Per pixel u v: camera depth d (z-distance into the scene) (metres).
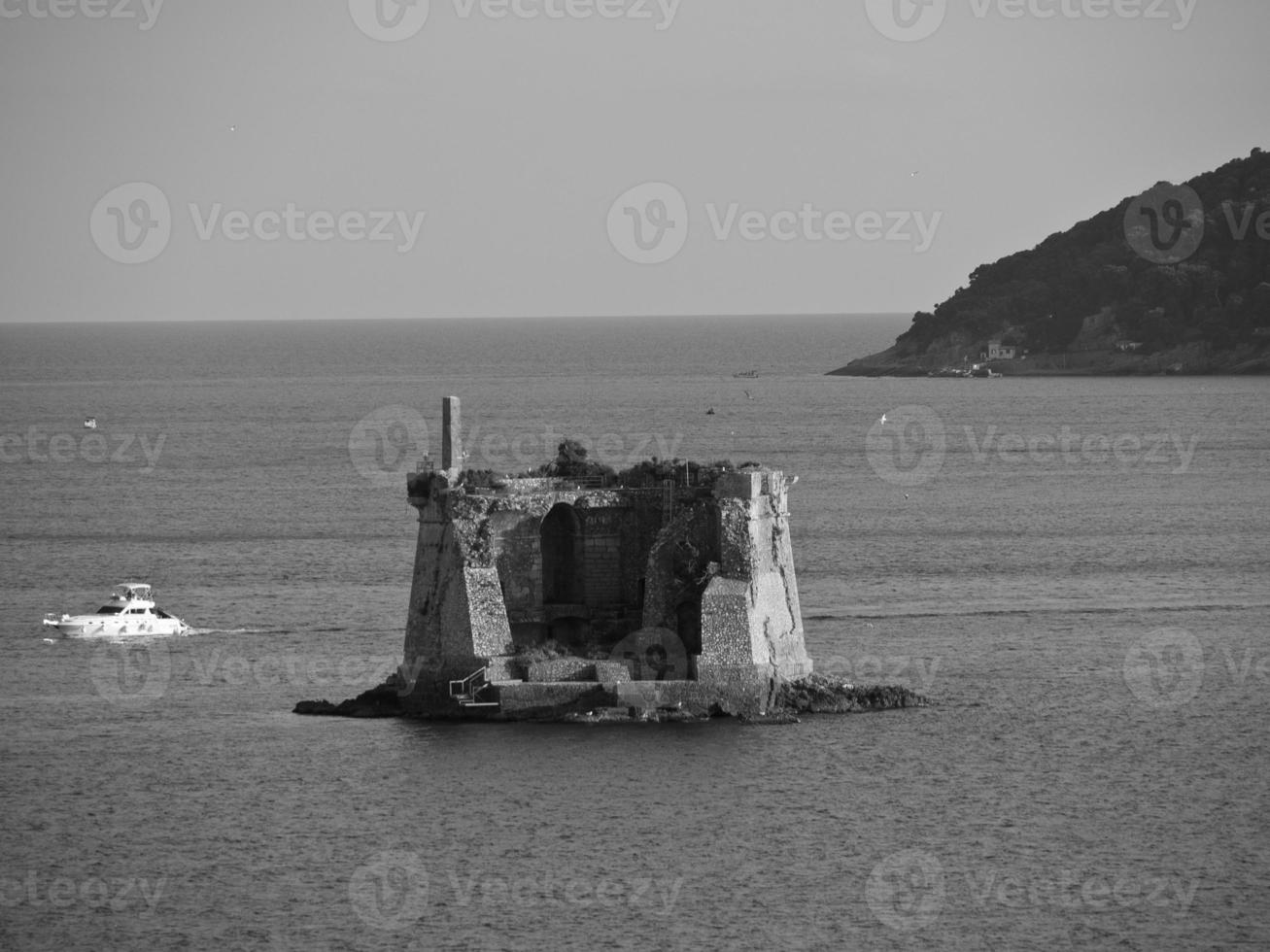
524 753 178.75
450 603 191.62
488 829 160.62
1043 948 139.88
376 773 173.88
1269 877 152.00
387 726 188.75
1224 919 144.38
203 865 154.25
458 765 175.88
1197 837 160.00
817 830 160.50
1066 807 166.62
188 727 191.38
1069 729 190.50
